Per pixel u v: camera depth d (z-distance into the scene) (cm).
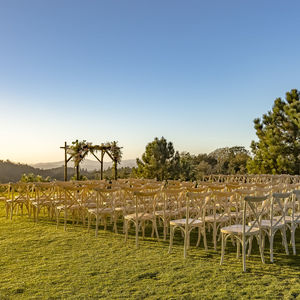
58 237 568
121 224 707
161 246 508
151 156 1736
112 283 347
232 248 496
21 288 334
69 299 308
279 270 389
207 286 339
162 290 328
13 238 561
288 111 1480
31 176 1619
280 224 451
